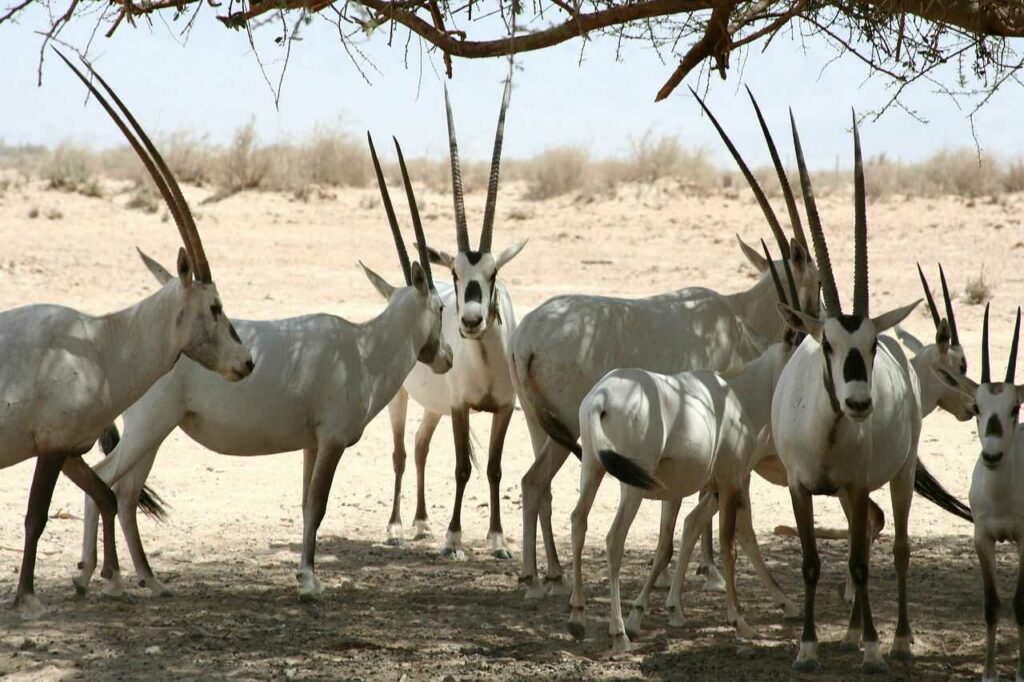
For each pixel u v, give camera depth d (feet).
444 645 59.93
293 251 222.89
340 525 86.94
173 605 65.72
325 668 55.67
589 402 58.03
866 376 51.65
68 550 76.64
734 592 62.44
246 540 81.30
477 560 78.95
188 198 278.67
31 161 315.17
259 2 49.65
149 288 181.37
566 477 99.71
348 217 265.54
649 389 57.62
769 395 64.90
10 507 86.69
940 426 116.26
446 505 93.20
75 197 261.44
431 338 73.82
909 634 58.80
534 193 312.50
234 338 62.75
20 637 58.85
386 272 205.05
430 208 287.48
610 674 55.88
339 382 68.03
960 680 55.31
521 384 71.20
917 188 328.90
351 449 109.60
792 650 60.08
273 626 62.39
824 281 55.57
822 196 313.53
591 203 297.94
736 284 193.77
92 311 160.66
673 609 64.18
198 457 104.88
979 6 52.80
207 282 62.59
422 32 52.47
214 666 55.47
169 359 62.44
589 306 70.69
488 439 112.68
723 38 52.70
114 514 64.85
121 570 72.69
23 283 178.70
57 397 59.67
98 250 210.79
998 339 145.28
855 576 56.75
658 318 71.92
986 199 302.25
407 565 77.05
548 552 71.36
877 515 70.95
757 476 101.50
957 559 78.64
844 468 55.98
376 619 64.34
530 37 52.16
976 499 54.34
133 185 294.05
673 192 313.73
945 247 231.50
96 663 55.42
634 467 53.21
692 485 59.93
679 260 221.46
